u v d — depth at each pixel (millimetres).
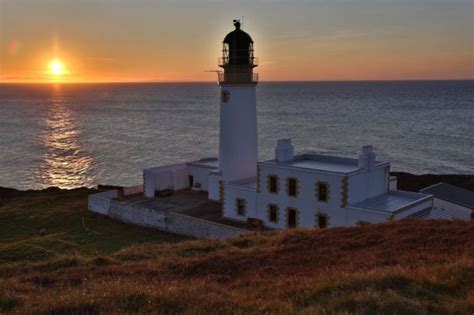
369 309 11070
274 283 15258
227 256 20891
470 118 167125
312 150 105875
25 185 76750
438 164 90875
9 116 190250
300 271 17375
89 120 173625
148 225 42656
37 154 101375
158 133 135875
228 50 43469
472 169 86812
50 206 51875
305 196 36312
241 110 43844
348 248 20609
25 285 16672
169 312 12148
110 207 46062
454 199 42344
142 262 21391
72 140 122000
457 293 12391
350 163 39344
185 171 51281
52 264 22031
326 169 36656
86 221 45000
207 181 49844
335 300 11703
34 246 32031
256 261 19609
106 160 95188
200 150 107625
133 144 115188
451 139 118625
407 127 143875
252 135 44750
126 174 83562
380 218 32750
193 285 15312
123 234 40875
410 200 36656
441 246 18922
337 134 130875
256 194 39156
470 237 19891
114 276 18203
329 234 23844
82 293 13852
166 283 16078
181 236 39969
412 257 17359
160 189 49844
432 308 11258
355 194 35125
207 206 44656
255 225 38750
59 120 174000
